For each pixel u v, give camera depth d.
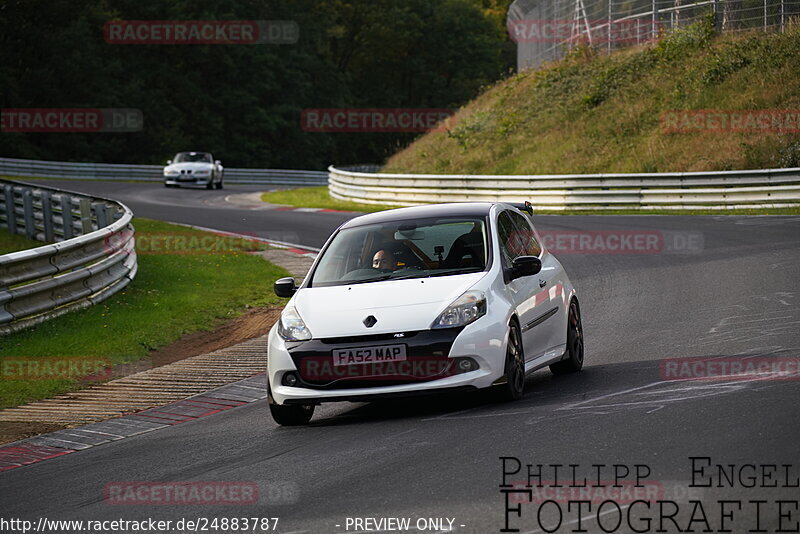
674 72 145.75
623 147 134.12
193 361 42.34
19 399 36.03
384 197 130.88
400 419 28.16
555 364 34.34
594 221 90.56
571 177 110.25
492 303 28.80
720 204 100.25
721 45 146.12
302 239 86.06
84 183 177.00
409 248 31.45
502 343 28.33
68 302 50.12
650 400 26.73
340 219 103.44
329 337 28.33
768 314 41.97
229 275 65.88
